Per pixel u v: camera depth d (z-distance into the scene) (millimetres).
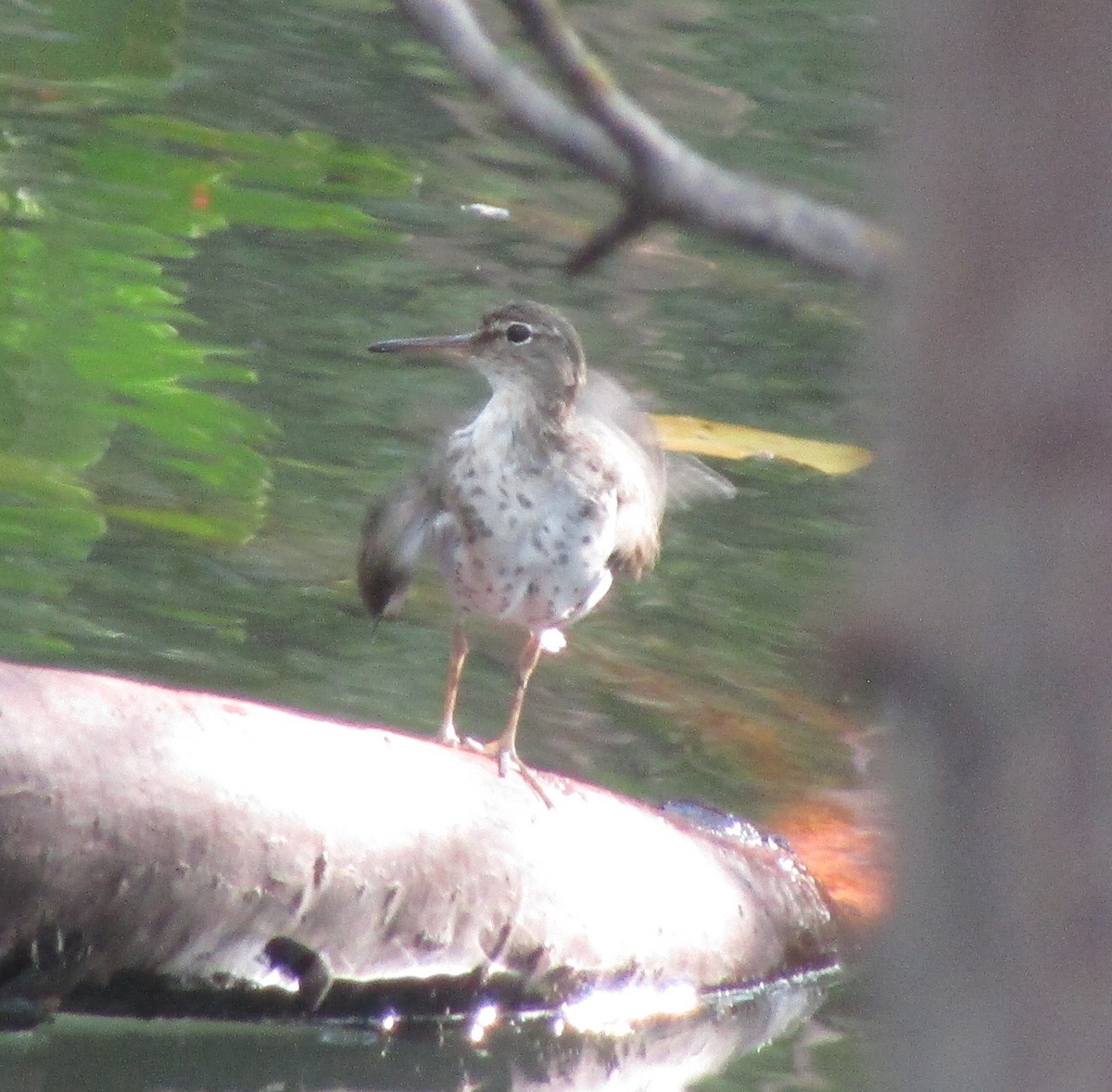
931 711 3012
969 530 2953
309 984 10289
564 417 10648
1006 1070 2984
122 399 16891
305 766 10297
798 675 14547
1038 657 2932
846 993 11516
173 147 21391
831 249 3146
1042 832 2957
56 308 18078
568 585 10672
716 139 22125
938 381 2947
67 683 9930
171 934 9969
